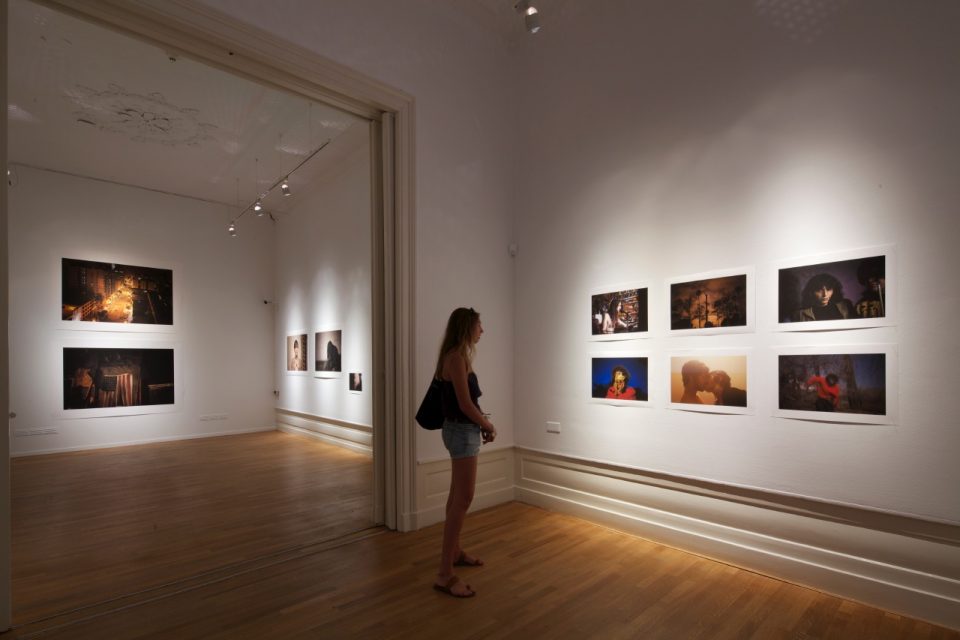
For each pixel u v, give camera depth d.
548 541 4.25
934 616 2.94
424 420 3.48
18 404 8.91
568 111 5.16
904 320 3.12
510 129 5.70
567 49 5.20
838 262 3.39
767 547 3.62
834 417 3.37
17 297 8.98
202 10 3.40
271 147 8.50
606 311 4.75
